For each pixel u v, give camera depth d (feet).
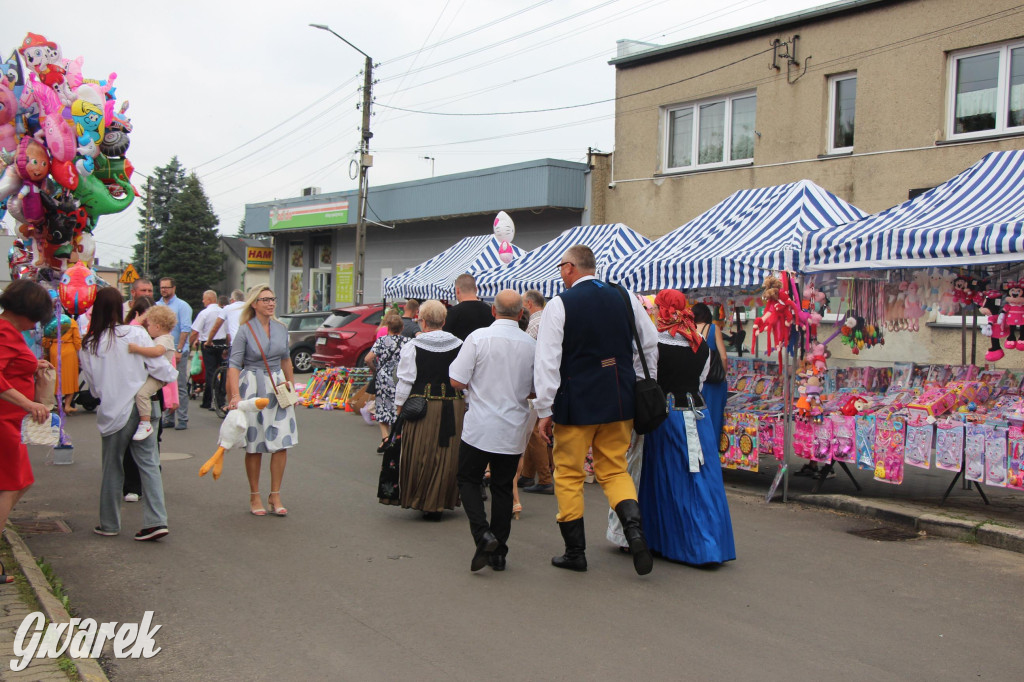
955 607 15.55
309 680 12.32
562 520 17.78
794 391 26.11
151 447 19.58
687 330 18.31
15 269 26.66
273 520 21.91
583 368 16.90
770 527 21.66
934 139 43.24
